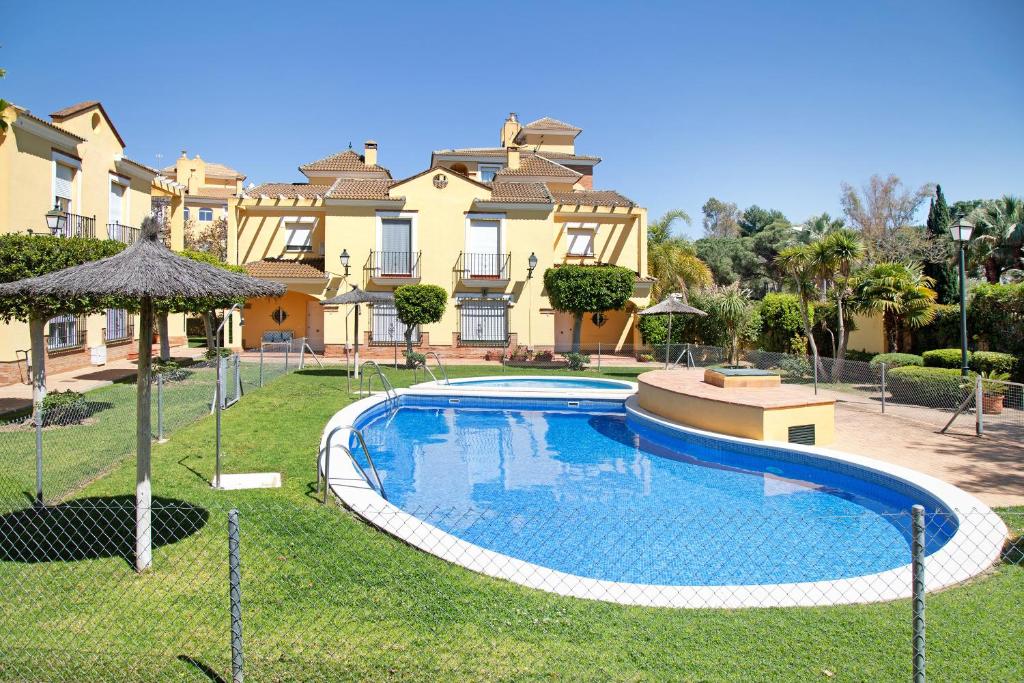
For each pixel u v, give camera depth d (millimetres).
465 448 13211
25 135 17922
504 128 43375
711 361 25344
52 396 12492
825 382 19859
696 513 8820
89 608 4992
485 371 24281
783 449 11062
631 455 12625
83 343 20969
